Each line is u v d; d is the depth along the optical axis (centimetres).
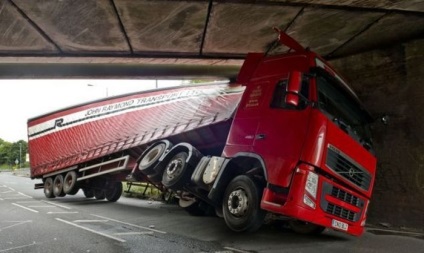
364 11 766
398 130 912
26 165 9206
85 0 726
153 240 718
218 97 1012
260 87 741
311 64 669
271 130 682
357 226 708
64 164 1650
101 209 1262
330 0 719
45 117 1778
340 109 711
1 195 1897
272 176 650
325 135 632
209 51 1052
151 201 1552
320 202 630
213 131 1000
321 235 796
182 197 1016
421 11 765
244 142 725
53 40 943
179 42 973
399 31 871
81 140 1577
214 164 784
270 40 958
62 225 910
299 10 770
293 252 622
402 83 912
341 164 663
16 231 830
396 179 907
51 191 1736
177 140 1101
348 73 1033
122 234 784
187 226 881
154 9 771
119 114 1396
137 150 1302
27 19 808
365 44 955
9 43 957
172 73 1358
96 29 876
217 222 938
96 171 1518
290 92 636
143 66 1306
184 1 734
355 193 700
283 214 642
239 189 709
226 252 618
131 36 925
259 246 668
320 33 891
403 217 888
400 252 636
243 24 852
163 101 1201
